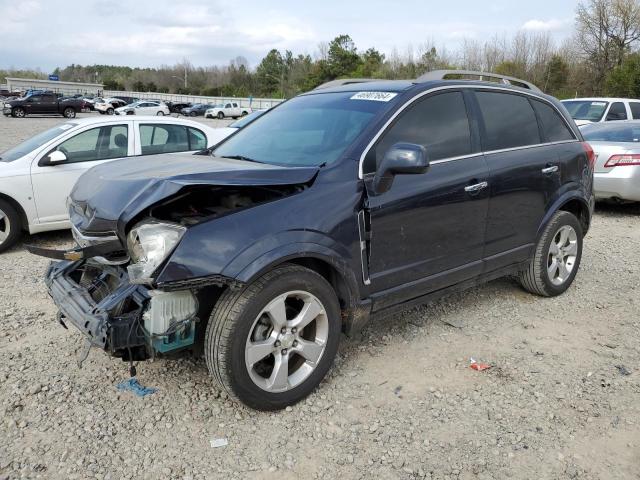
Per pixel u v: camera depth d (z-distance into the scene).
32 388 3.38
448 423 3.11
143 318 2.85
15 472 2.68
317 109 4.06
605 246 6.99
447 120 3.93
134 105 55.69
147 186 2.96
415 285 3.72
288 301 3.25
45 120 35.88
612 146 8.53
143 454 2.83
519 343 4.10
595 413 3.21
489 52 55.28
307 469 2.74
